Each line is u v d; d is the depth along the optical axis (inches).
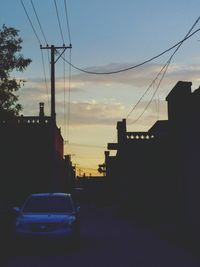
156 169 1437.0
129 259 644.7
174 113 1140.5
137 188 1889.8
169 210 1233.4
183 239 873.5
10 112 871.7
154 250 748.6
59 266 583.2
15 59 853.8
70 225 746.2
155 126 1441.9
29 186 1648.6
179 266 581.3
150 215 1540.4
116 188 2896.2
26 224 740.0
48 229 737.0
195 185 986.7
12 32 854.5
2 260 626.2
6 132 950.4
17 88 864.9
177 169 1133.1
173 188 1179.9
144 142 2098.9
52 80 1448.1
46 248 768.9
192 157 999.6
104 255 689.0
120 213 2144.4
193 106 977.5
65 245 754.8
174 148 1152.8
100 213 2190.0
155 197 1461.6
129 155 2134.6
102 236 997.8
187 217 1049.5
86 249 764.6
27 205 796.6
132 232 1096.8
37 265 591.2
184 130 1051.3
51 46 1448.1
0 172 1165.1
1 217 871.1
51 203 797.9
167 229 1090.7
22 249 753.6
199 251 720.3
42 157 1699.1
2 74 845.8
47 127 1747.0
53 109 1443.2
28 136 1699.1
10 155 1086.4
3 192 1205.7
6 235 831.1
